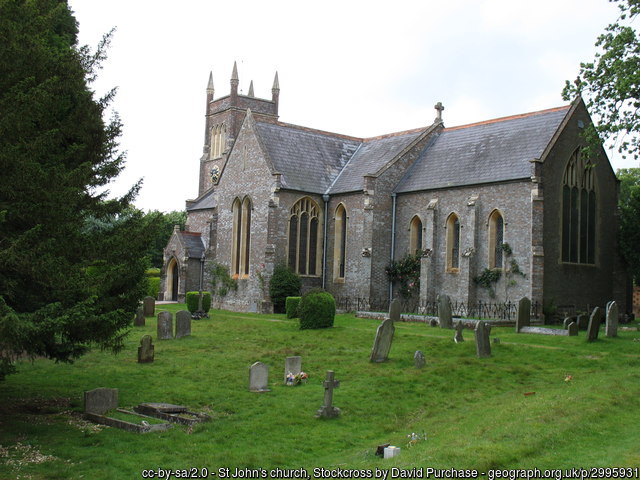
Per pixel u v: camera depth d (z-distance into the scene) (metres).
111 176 20.84
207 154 96.06
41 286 16.58
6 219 15.88
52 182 16.08
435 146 52.62
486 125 49.81
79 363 26.69
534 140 44.09
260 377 22.16
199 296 45.31
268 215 50.88
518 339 31.89
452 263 46.84
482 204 44.34
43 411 19.17
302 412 19.47
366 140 59.88
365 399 21.09
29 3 17.28
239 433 17.28
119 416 18.22
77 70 18.41
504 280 42.38
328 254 53.19
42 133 17.08
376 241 49.84
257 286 51.75
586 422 16.08
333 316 37.75
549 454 13.73
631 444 14.46
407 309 49.00
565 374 24.06
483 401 20.83
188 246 63.53
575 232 43.75
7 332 14.20
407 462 13.50
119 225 20.25
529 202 41.38
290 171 52.66
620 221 46.34
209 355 28.72
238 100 90.69
